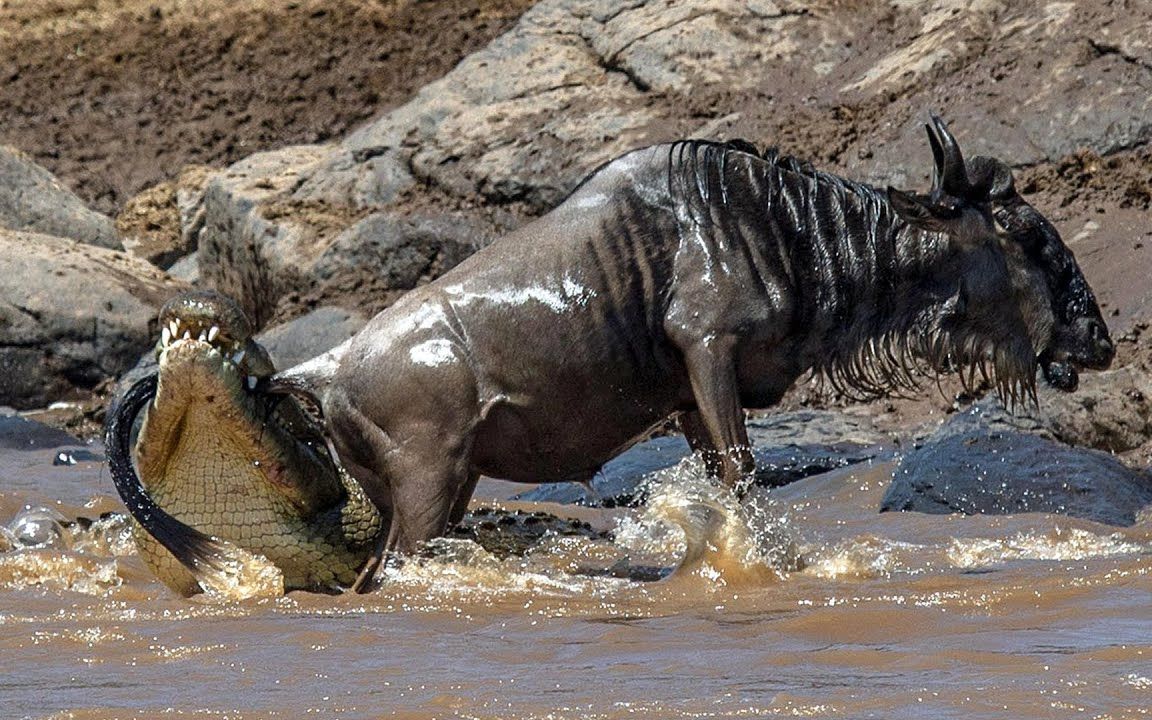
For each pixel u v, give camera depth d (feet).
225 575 66.80
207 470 67.51
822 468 108.06
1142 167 139.23
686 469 71.51
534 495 105.81
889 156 147.95
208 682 47.67
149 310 178.09
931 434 110.32
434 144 173.58
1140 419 101.86
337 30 246.68
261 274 179.52
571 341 71.87
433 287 72.69
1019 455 91.86
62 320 173.88
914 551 76.02
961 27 159.63
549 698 44.52
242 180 189.37
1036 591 59.31
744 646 51.55
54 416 165.17
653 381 73.51
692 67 169.68
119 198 229.25
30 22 265.54
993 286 73.82
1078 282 75.31
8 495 95.86
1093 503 87.71
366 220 168.14
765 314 72.18
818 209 73.46
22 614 61.87
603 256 72.43
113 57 254.47
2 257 176.14
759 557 67.92
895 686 44.75
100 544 81.97
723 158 73.36
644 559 77.51
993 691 43.65
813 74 166.40
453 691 45.60
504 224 163.84
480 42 236.43
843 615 55.52
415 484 70.49
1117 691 43.47
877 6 172.35
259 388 69.15
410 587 67.87
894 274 73.56
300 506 68.74
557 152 165.27
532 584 68.23
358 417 70.90
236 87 242.78
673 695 44.55
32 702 45.32
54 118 245.04
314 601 65.05
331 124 231.09
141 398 68.90
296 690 46.32
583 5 184.75
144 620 59.67
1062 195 139.44
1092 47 149.18
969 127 147.13
